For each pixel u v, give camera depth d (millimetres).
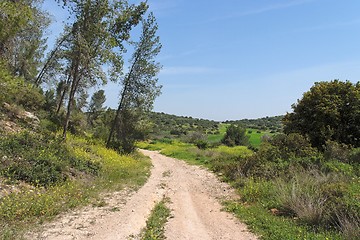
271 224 8586
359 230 7176
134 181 15430
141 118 32219
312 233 7633
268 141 20703
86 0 19312
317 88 20969
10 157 11656
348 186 10594
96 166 15695
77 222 7984
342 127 19516
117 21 22078
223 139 57500
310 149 17484
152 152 44375
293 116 21844
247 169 17172
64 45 25516
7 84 18953
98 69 20984
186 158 33125
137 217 8977
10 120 17547
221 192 14328
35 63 26562
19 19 13969
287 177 13930
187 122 122375
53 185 11219
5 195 9039
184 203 11766
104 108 47219
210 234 7875
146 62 30219
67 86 27281
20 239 6227
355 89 20203
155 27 30016
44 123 21234
